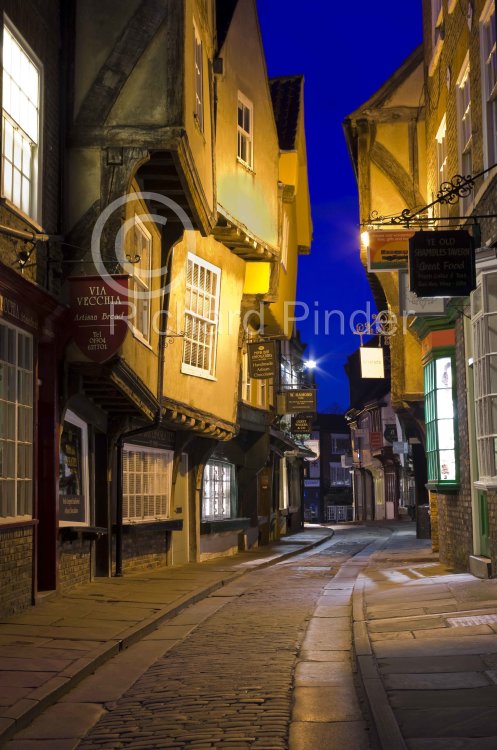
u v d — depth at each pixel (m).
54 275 11.63
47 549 12.09
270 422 26.95
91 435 14.45
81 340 11.56
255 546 28.02
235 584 16.09
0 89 9.69
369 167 21.34
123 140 12.02
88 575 14.42
